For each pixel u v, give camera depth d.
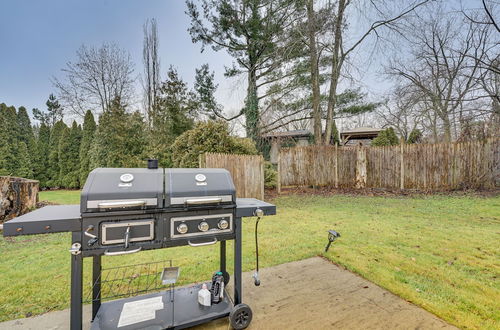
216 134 7.53
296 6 10.65
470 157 7.38
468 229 4.11
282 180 10.25
